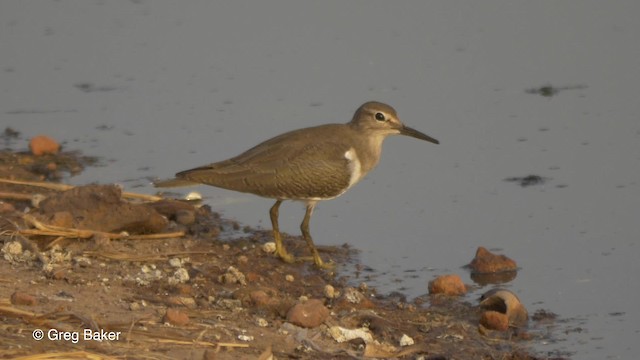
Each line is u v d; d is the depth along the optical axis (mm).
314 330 12445
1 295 12297
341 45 22766
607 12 23969
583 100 20391
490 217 16438
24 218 14461
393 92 20781
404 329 12977
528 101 20438
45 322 11273
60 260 13797
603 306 13797
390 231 16141
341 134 15320
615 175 17594
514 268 14875
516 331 13102
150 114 20156
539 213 16484
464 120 19719
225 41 23062
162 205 16062
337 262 15125
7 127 19562
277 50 22625
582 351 12617
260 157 14961
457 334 12922
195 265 14359
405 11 24281
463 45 22703
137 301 12664
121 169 17984
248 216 16641
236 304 13000
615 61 21906
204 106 20422
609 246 15461
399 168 18188
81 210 14898
